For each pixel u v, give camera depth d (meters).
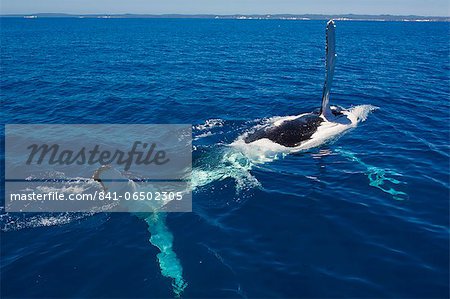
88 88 34.28
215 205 15.45
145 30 146.38
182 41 90.88
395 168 18.16
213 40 94.69
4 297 11.25
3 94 31.98
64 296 11.29
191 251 12.95
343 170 18.03
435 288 11.29
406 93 31.91
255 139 20.58
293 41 91.81
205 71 43.75
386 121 24.25
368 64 49.69
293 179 17.30
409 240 13.28
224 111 26.84
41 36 106.88
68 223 14.38
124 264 12.45
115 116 25.98
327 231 13.85
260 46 77.19
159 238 13.57
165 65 48.66
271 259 12.54
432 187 16.50
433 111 26.72
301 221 14.43
